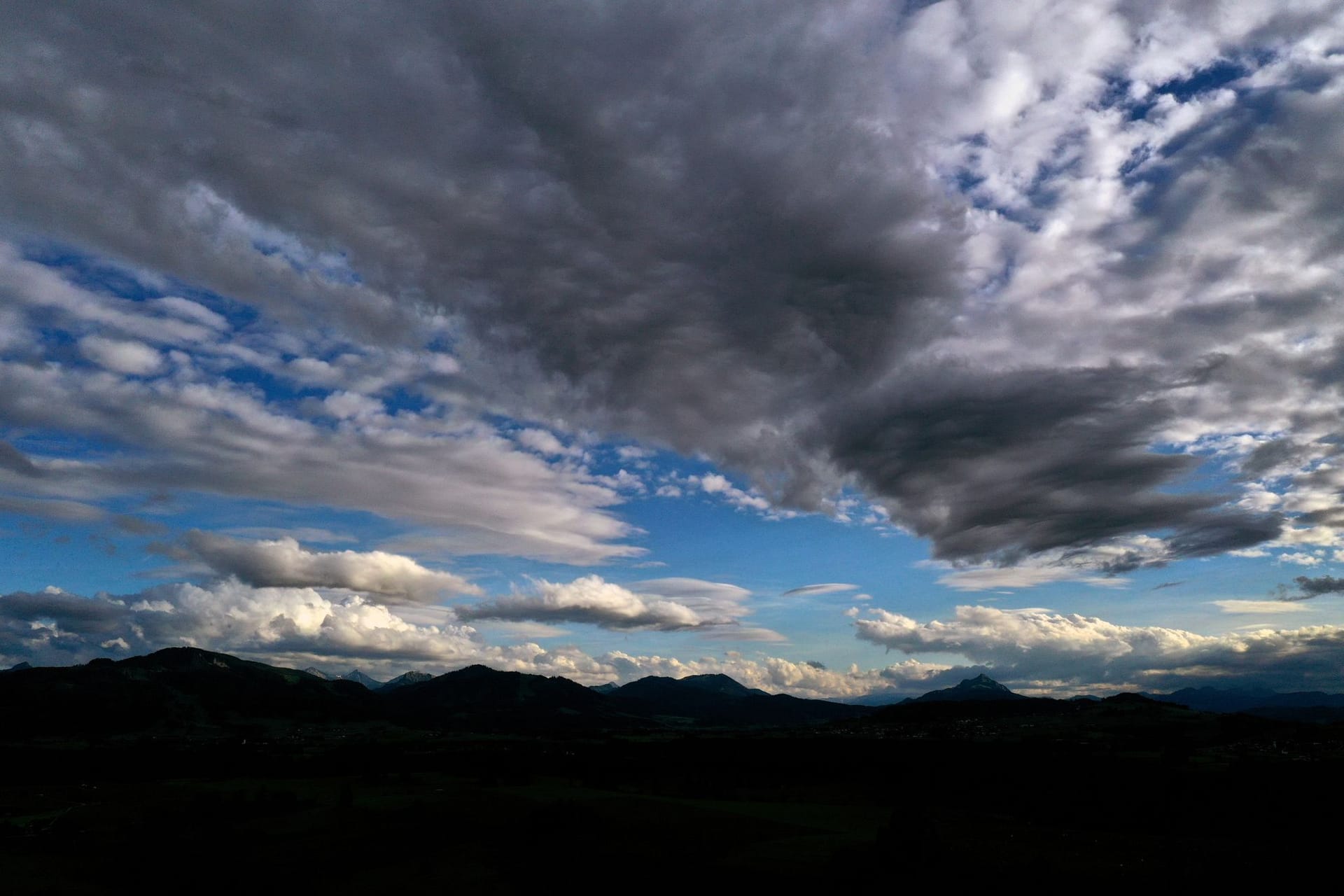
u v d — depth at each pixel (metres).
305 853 90.69
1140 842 95.62
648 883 79.00
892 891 74.62
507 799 112.31
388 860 87.81
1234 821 109.19
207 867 86.25
